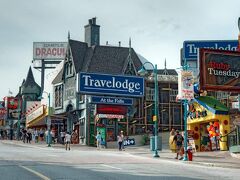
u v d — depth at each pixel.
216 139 32.03
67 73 56.22
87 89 48.62
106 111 49.69
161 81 55.25
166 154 30.62
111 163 21.42
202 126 33.50
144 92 52.25
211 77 25.88
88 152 32.97
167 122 54.59
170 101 55.28
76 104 52.94
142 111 53.19
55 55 87.12
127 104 50.75
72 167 18.41
